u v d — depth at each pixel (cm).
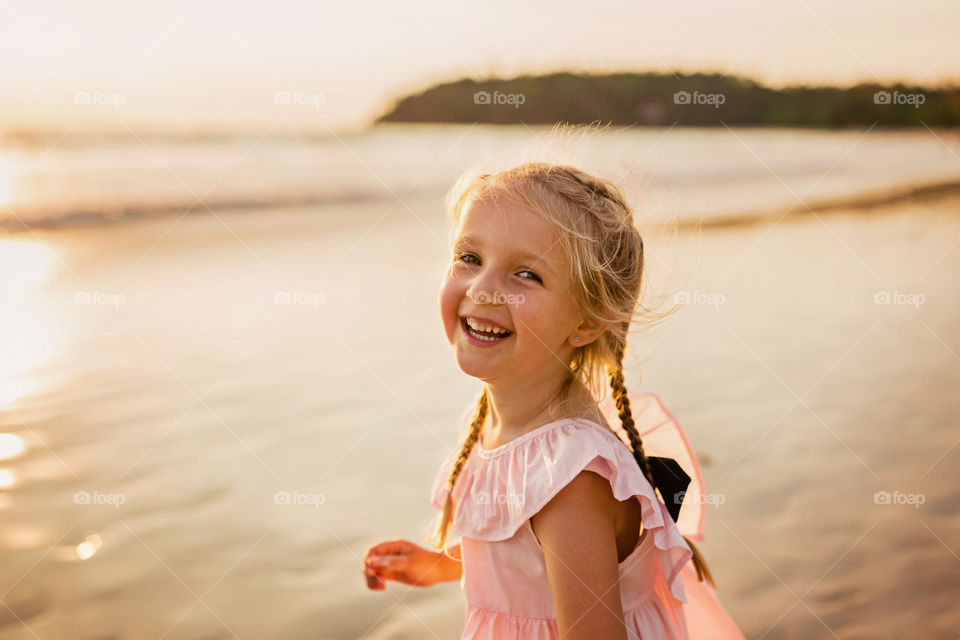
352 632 251
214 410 438
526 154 154
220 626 250
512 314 124
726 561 281
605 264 129
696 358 509
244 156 1409
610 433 129
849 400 442
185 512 327
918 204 1184
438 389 480
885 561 282
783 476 347
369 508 333
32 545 299
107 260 806
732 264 773
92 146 1301
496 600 131
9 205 1048
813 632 242
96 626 251
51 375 487
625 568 126
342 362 522
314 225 1036
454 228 146
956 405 433
